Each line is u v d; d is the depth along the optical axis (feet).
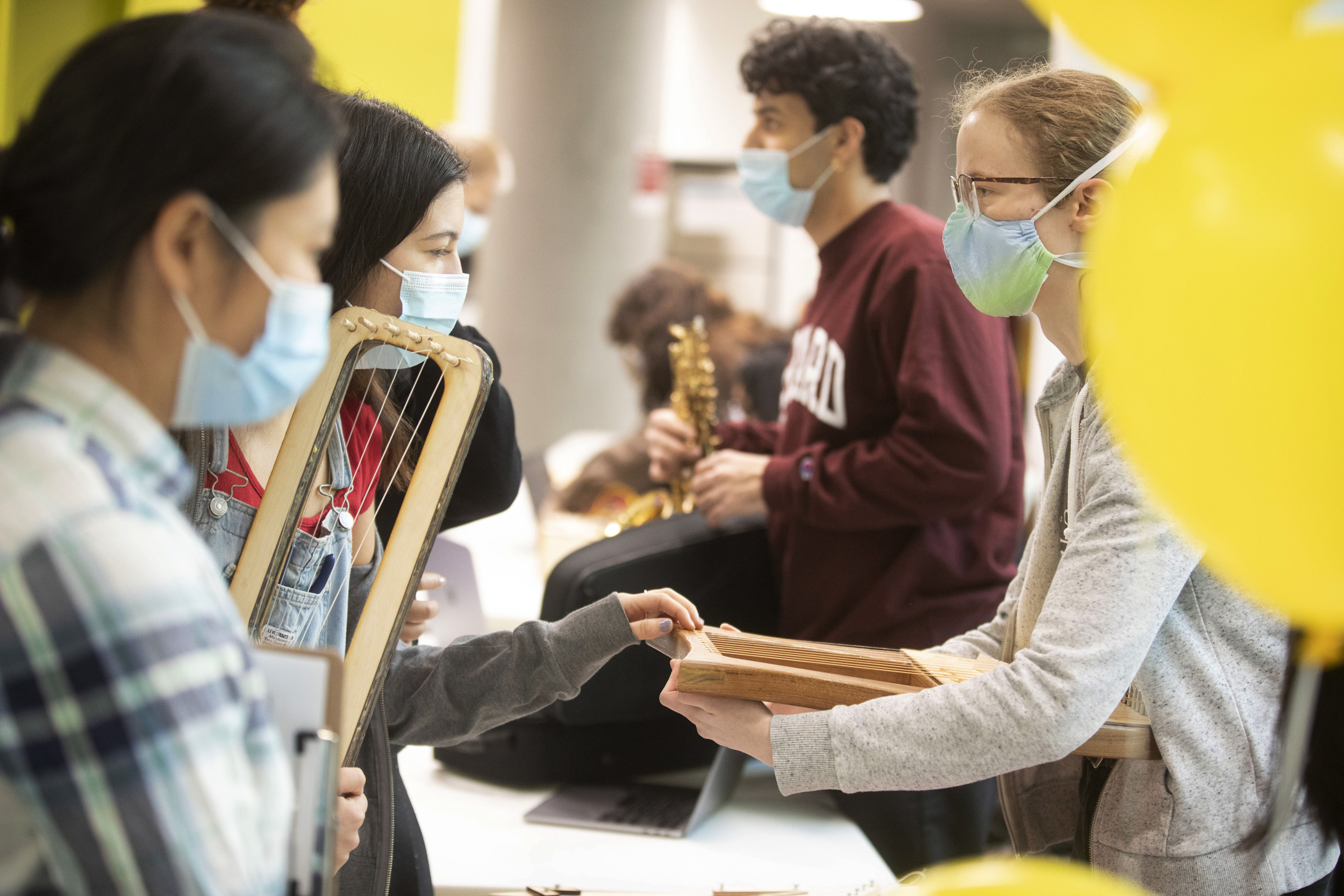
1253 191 2.12
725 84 22.20
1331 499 2.14
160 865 2.09
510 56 21.22
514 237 21.66
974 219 4.20
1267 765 3.83
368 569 4.32
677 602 4.43
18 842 2.16
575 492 11.93
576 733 6.52
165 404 2.46
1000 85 4.33
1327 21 2.32
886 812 6.32
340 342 3.68
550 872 5.29
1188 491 2.35
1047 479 4.29
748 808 6.39
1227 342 2.14
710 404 8.26
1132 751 3.82
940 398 6.21
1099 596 3.67
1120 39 2.66
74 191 2.23
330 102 2.67
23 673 2.05
